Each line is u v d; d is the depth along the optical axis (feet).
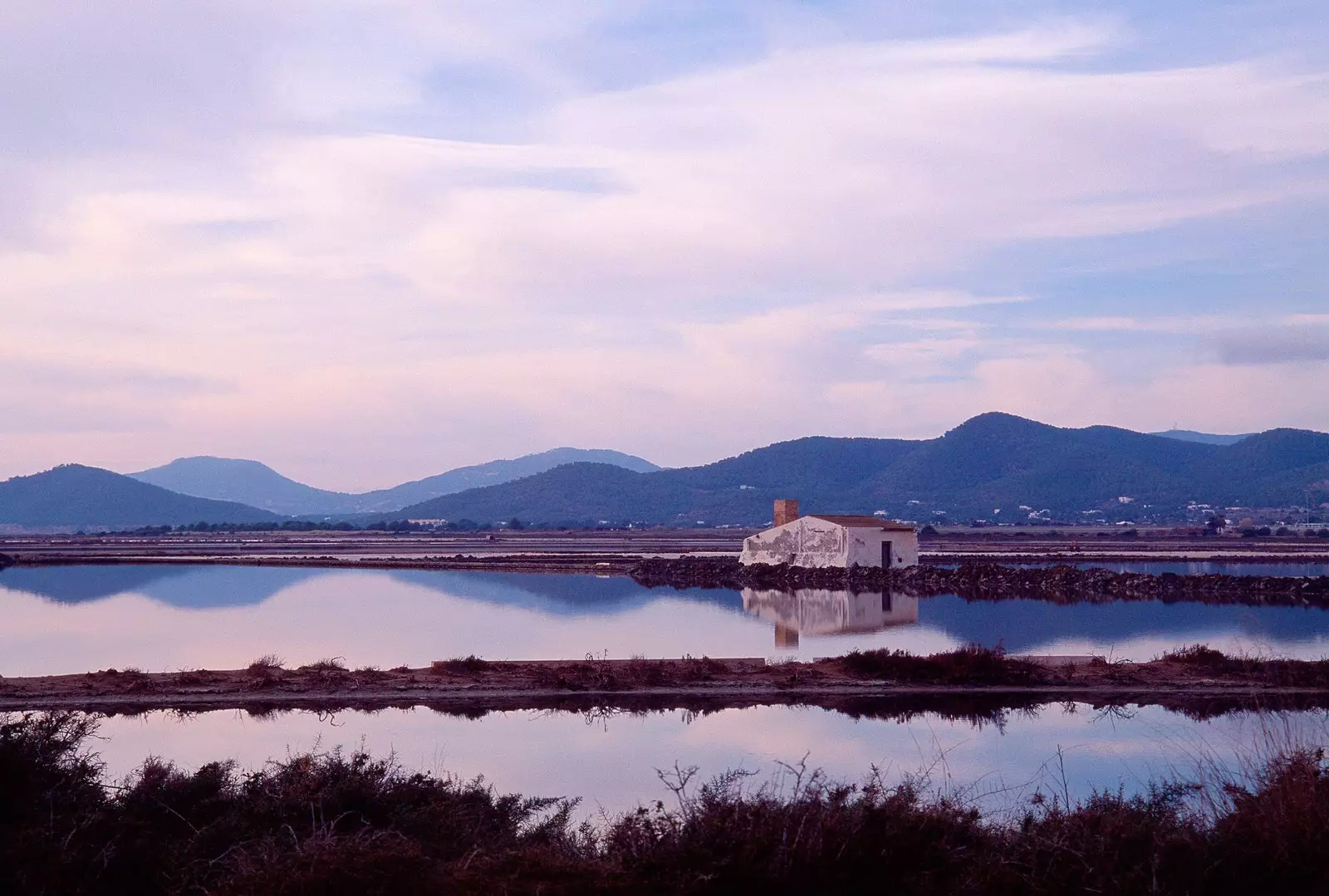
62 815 36.40
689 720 85.15
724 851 32.71
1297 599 199.31
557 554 381.81
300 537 639.35
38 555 353.51
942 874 33.32
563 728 81.46
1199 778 55.42
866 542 257.75
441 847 36.68
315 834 33.78
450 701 93.86
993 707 90.89
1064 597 205.77
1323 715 81.00
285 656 122.52
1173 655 109.81
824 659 112.16
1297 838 34.24
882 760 68.39
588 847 36.96
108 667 113.39
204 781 43.78
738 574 254.68
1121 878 32.99
